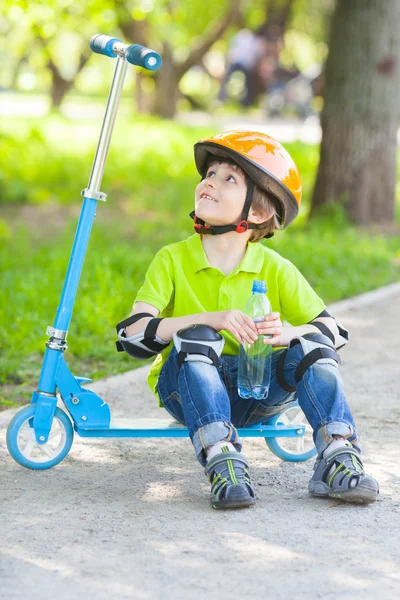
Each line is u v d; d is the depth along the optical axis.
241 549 5.07
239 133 6.09
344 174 18.72
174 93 39.50
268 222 6.19
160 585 4.63
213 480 5.63
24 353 9.79
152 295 6.04
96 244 16.62
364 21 18.25
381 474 6.45
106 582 4.65
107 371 9.36
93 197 6.02
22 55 48.88
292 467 6.59
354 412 8.09
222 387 5.76
